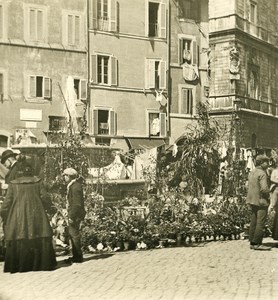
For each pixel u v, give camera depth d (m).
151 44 42.69
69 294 8.70
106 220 14.12
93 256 12.90
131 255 12.95
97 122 39.84
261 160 14.02
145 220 14.45
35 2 37.69
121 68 41.34
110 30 40.69
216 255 12.87
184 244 14.89
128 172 24.78
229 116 45.97
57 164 17.39
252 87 49.53
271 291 8.80
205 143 19.66
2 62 36.56
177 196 16.83
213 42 47.75
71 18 39.00
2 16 36.66
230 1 46.69
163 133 42.84
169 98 43.72
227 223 16.08
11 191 10.98
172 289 9.02
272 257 12.54
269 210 16.97
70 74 38.81
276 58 53.81
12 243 10.88
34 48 37.56
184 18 44.91
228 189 19.77
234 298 8.27
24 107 37.03
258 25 50.69
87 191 16.33
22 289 9.16
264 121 50.75
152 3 43.22
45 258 10.99
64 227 13.81
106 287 9.24
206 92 46.12
